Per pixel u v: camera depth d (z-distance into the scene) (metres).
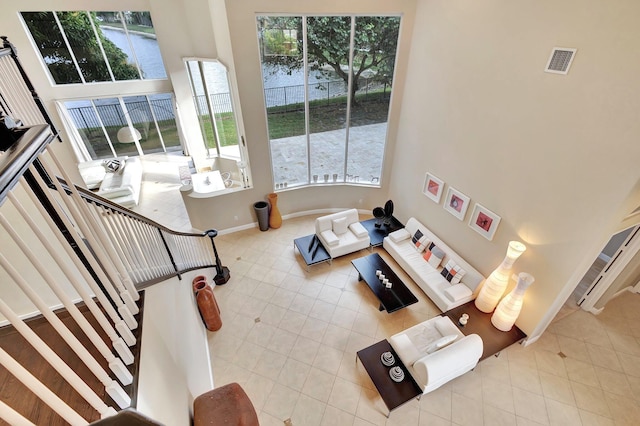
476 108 4.85
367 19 5.79
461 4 4.71
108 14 7.70
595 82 3.39
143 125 9.45
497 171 4.74
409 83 6.19
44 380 1.90
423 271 5.91
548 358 4.73
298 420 4.04
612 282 5.01
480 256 5.39
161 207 7.94
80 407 1.76
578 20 3.41
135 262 3.03
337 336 5.07
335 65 6.26
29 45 7.36
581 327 5.15
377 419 4.05
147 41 8.27
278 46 5.82
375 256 6.18
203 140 9.34
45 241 1.46
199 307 4.86
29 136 1.34
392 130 6.86
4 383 1.88
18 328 1.20
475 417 4.07
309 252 6.39
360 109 6.78
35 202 1.51
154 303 2.92
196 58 7.95
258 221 7.40
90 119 8.83
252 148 6.62
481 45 4.54
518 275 4.59
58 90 8.05
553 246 4.21
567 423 4.01
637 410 4.12
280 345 4.93
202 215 7.00
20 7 6.87
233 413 3.22
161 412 2.34
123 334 2.09
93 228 2.17
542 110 3.96
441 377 3.93
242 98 6.01
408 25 5.76
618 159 3.36
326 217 6.73
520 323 4.92
